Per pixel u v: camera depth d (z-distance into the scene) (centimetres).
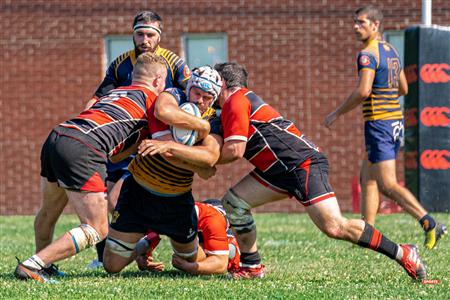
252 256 2328
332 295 1966
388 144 3103
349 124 5722
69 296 1944
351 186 5719
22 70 5806
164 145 2108
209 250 2395
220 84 2169
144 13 2755
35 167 5828
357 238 2183
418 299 1922
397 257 2197
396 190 3092
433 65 4650
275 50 5728
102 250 2667
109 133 2209
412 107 4694
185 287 2105
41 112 5806
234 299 1906
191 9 5744
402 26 5709
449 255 2862
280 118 2236
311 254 2928
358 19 3152
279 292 2014
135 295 1967
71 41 5784
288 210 5762
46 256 2205
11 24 5788
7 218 5291
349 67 5694
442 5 5684
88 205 2197
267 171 2217
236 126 2147
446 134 4641
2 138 5834
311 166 2197
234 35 5728
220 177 5759
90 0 5769
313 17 5706
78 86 5794
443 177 4641
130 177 2298
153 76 2306
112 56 5806
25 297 1933
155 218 2266
